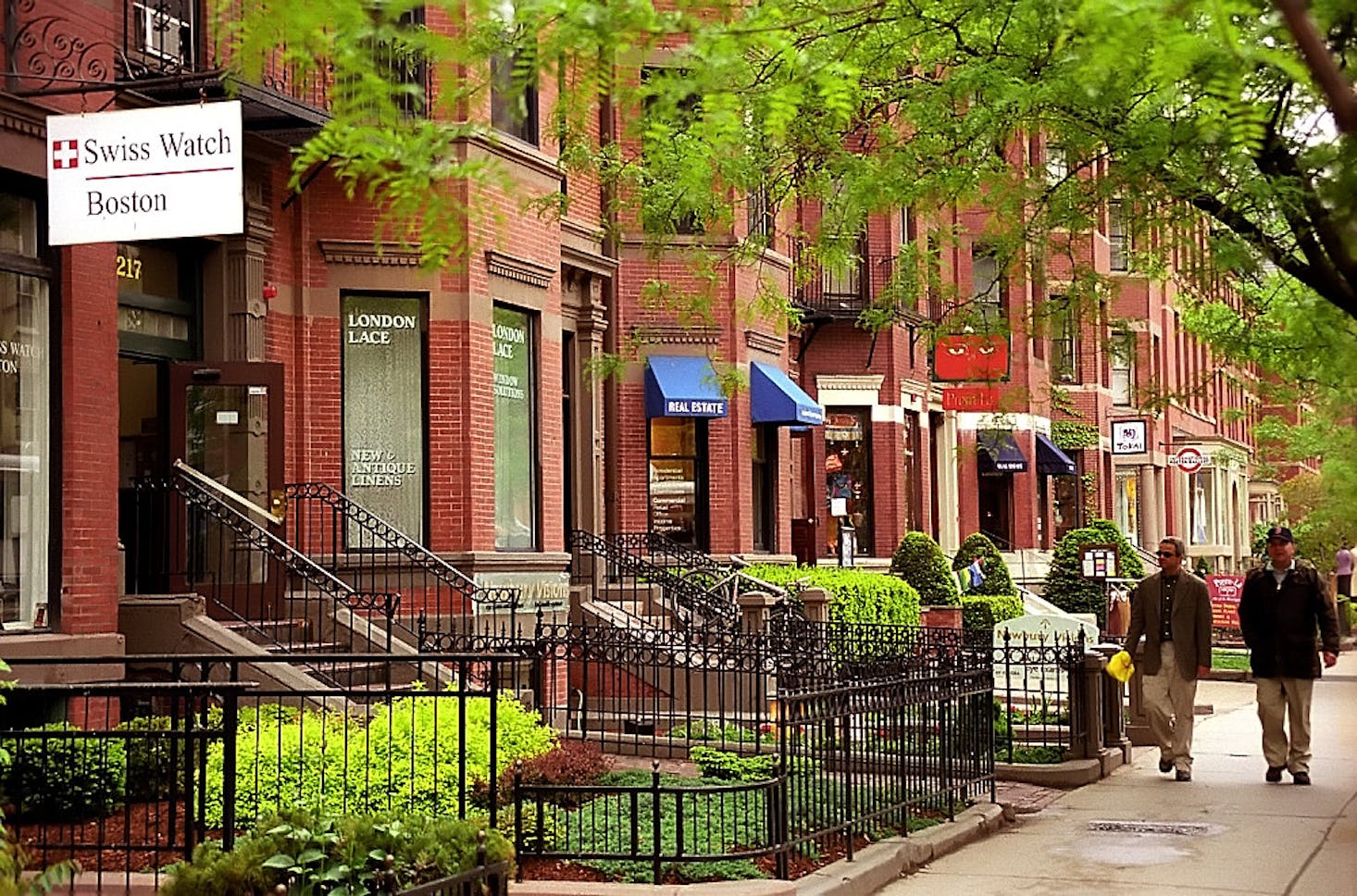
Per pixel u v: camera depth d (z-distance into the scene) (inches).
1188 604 659.4
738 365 1015.0
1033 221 627.5
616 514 966.4
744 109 458.6
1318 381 729.6
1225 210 524.7
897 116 650.2
